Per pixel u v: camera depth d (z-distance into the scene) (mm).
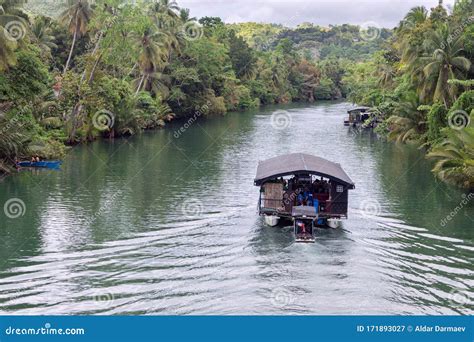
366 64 115312
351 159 48125
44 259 21828
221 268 20922
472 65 50219
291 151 52875
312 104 138125
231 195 33156
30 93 44031
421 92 52594
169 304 17797
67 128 54656
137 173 40500
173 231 25641
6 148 40250
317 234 25422
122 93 61781
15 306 17578
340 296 18516
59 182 36844
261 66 136375
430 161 46500
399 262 21812
